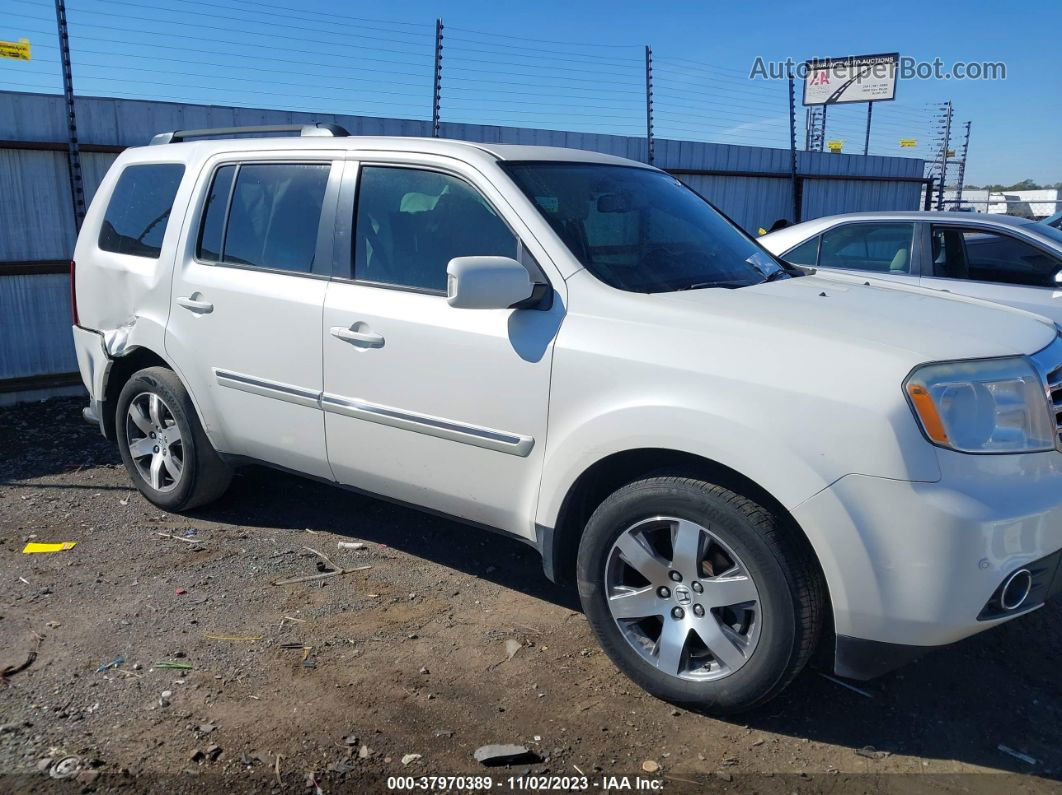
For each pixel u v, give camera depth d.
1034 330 3.06
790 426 2.65
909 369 2.60
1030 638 3.59
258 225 4.17
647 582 3.11
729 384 2.77
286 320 3.91
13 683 3.09
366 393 3.67
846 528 2.58
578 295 3.18
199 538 4.46
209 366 4.27
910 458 2.53
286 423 4.02
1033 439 2.71
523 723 2.92
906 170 14.91
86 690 3.05
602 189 3.74
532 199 3.40
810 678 3.23
